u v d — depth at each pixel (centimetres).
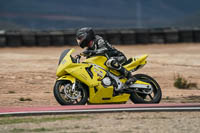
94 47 3456
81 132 2392
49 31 11981
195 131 2436
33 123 2625
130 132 2400
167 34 11994
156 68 6494
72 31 11969
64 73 3325
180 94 4484
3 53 8531
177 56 8181
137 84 3525
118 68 3462
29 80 5319
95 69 3412
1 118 2792
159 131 2428
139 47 10800
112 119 2736
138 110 2986
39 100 4006
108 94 3438
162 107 3111
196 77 5894
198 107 3106
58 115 2877
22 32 11312
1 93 4562
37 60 7162
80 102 3325
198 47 10656
